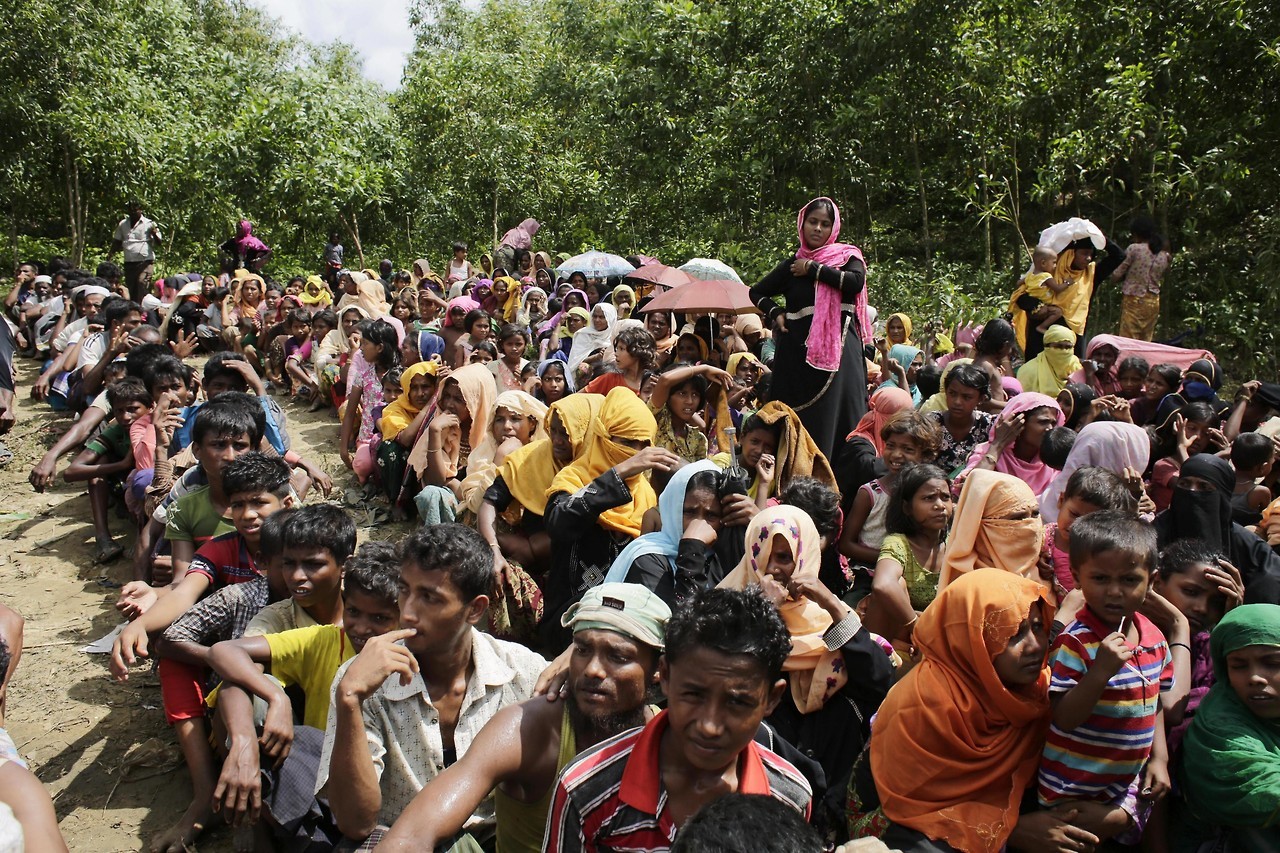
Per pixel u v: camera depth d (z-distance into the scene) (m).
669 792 2.21
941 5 12.50
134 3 19.08
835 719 3.51
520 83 21.56
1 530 6.57
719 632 2.12
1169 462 5.50
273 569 3.68
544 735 2.50
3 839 1.87
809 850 1.78
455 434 6.30
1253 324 10.58
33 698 4.45
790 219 15.94
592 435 4.78
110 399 6.01
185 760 4.00
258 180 17.92
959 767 3.06
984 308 11.77
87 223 18.84
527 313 11.62
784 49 14.73
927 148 14.54
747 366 7.50
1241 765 3.08
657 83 16.69
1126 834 3.38
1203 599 3.75
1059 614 3.41
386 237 20.53
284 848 3.31
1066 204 14.17
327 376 9.16
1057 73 12.05
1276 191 10.95
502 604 4.60
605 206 19.41
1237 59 10.73
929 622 3.14
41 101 16.62
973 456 5.34
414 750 2.93
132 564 6.04
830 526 4.32
